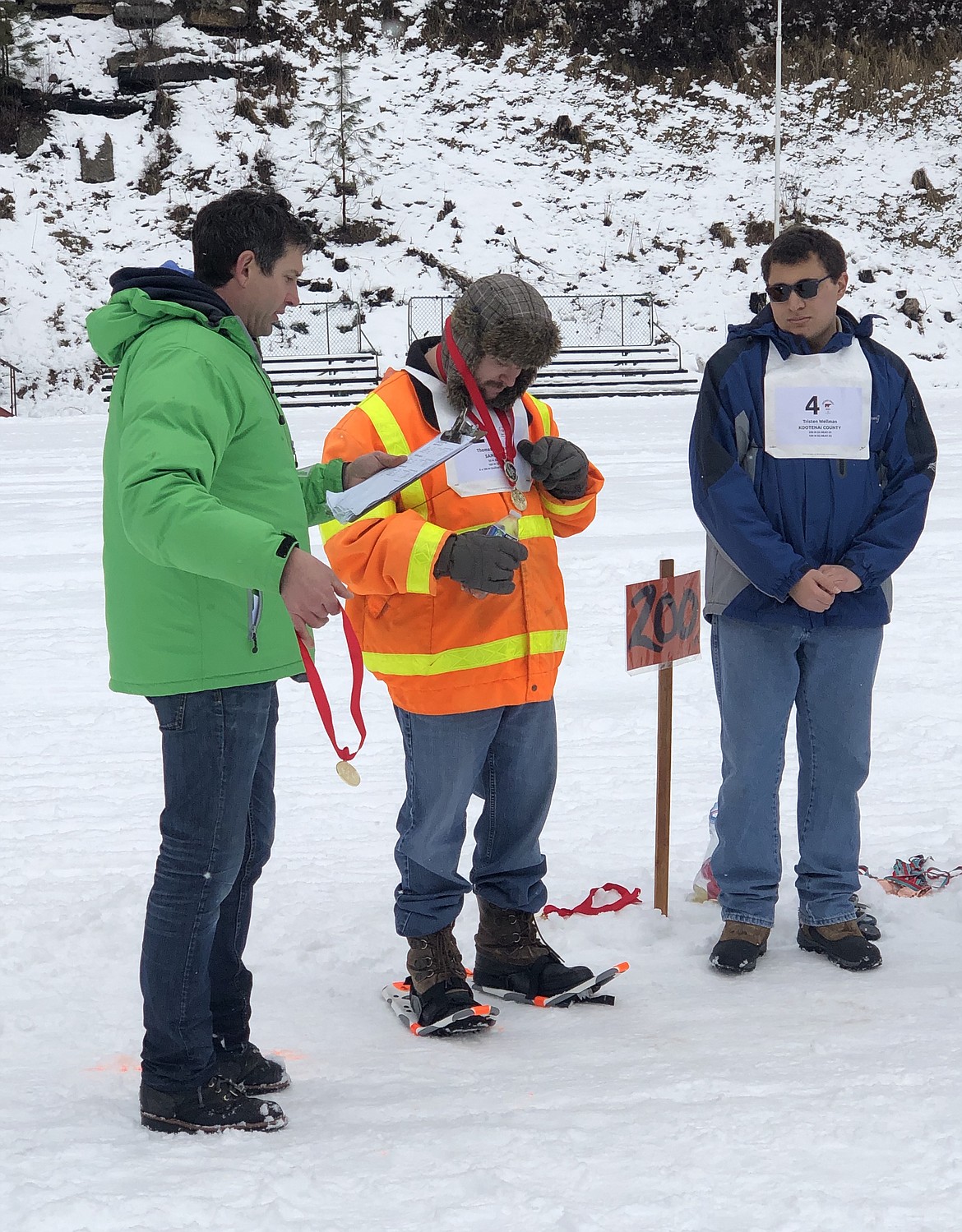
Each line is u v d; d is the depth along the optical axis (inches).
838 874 149.2
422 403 128.9
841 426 143.6
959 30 1330.0
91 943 149.8
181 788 104.3
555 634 133.4
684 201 1195.3
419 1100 111.7
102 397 1000.9
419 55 1290.6
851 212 1189.1
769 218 1180.5
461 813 133.5
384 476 111.7
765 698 146.0
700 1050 122.0
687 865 175.8
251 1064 115.1
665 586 153.7
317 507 121.0
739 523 140.3
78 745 241.8
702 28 1312.7
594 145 1231.5
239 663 102.8
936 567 363.3
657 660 153.6
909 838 182.1
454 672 128.3
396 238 1138.7
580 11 1322.6
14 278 1058.7
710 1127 102.4
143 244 1102.4
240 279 108.1
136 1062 122.4
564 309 1097.4
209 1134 105.7
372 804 208.2
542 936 152.9
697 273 1141.7
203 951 106.5
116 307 104.1
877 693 259.1
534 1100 111.2
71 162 1146.0
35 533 438.3
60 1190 94.7
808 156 1233.4
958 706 250.5
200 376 99.7
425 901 133.9
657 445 653.9
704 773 218.8
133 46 1217.4
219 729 103.5
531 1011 135.6
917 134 1254.3
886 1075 111.7
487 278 125.0
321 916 158.9
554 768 137.3
